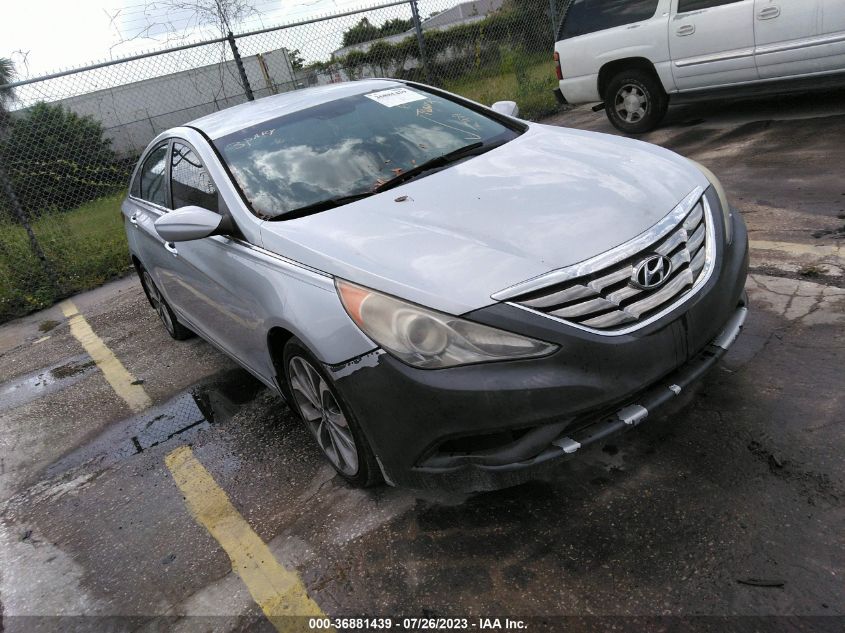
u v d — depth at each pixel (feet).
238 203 10.35
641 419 7.52
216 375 14.89
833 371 9.47
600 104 28.94
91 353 18.37
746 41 22.48
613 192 8.66
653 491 8.16
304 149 11.16
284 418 12.16
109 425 13.71
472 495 8.82
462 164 10.43
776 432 8.62
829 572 6.63
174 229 9.81
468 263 7.59
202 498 10.37
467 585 7.49
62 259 25.67
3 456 13.44
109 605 8.55
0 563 9.95
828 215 14.65
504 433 7.39
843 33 20.25
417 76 34.12
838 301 11.19
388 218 8.90
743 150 21.07
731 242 8.90
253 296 9.58
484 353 7.12
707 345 8.18
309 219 9.47
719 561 7.04
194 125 13.12
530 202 8.61
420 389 7.29
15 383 17.46
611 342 7.29
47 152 25.86
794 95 26.37
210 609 8.07
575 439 7.34
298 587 8.07
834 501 7.41
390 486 9.38
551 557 7.59
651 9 24.91
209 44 27.53
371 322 7.59
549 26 37.42
